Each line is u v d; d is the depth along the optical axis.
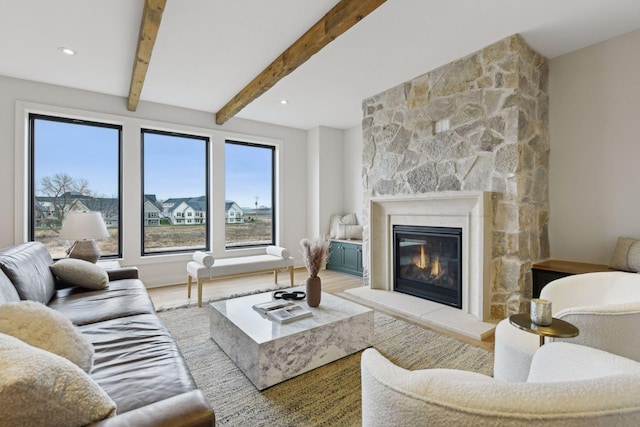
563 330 1.28
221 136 4.88
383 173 3.99
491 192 2.87
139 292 2.52
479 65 2.96
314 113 4.87
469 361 2.17
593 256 2.88
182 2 2.25
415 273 3.62
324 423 1.56
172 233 4.64
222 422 1.56
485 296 2.83
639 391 0.56
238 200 5.23
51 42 2.77
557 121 3.10
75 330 1.16
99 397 0.82
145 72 3.06
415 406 0.62
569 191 3.02
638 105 2.64
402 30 2.61
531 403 0.55
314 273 2.43
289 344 1.93
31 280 2.07
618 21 2.51
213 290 4.07
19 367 0.70
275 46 2.86
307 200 5.82
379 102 4.04
